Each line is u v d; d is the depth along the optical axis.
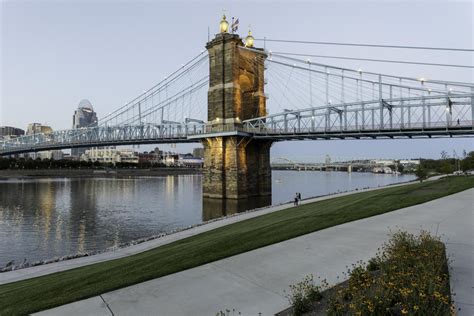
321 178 194.50
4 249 33.72
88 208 64.62
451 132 60.44
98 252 24.34
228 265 13.30
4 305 10.92
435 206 25.08
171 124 98.94
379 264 10.66
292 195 89.94
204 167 84.94
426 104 62.34
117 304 10.16
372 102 68.25
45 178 167.75
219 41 82.75
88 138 129.62
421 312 6.82
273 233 18.44
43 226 46.69
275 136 79.50
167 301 10.24
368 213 22.86
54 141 142.50
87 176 191.00
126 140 109.50
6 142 174.88
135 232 42.91
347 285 10.25
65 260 21.20
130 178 184.25
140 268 13.66
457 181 49.47
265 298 10.15
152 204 71.25
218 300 10.17
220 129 80.62
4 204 69.50
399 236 11.61
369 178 190.00
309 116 76.12
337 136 73.88
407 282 7.86
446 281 8.95
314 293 9.44
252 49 86.50
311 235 17.28
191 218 54.00
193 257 14.65
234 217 36.50
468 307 8.08
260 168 87.50
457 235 15.42
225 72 82.25
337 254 13.75
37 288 12.56
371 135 69.12
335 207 28.42
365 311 7.33
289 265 12.83
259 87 90.06
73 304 10.27
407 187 46.06
